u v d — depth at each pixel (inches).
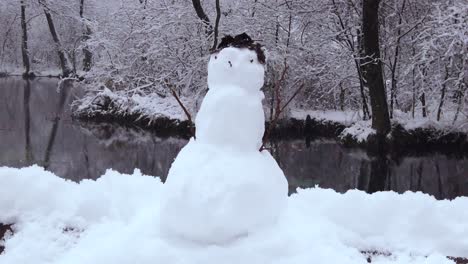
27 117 665.0
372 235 116.1
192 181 94.3
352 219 118.6
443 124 539.8
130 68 714.8
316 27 644.1
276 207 98.5
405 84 605.0
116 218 117.0
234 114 97.7
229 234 92.4
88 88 727.7
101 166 428.8
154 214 103.1
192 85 650.2
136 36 733.3
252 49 102.2
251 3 663.8
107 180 129.8
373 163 481.1
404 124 536.4
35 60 1489.9
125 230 101.0
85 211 120.3
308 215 114.0
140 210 113.8
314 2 621.9
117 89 732.0
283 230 97.5
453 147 530.3
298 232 98.2
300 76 634.2
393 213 119.0
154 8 704.4
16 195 125.0
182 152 101.2
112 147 513.3
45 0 1206.9
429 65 543.2
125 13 754.2
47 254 107.9
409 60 579.2
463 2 516.7
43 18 1409.9
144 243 93.3
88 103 676.1
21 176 127.5
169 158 472.1
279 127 603.5
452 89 547.5
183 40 670.5
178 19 666.2
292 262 90.7
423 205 118.0
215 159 96.1
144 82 717.3
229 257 90.4
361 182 404.5
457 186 398.3
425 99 581.0
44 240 112.0
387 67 639.1
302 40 649.6
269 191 96.7
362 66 573.3
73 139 540.4
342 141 552.1
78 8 1275.8
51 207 123.8
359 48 597.6
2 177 126.1
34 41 1480.1
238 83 99.9
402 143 521.7
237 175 94.0
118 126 635.5
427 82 563.8
